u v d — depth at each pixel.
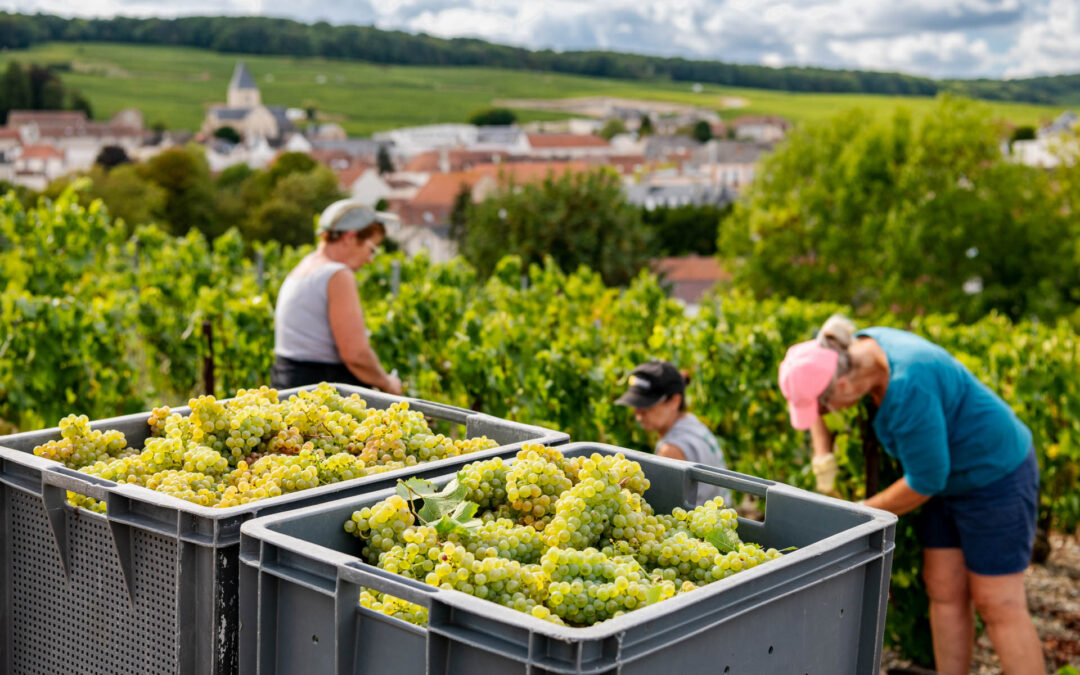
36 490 2.18
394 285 9.17
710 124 185.50
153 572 1.96
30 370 6.21
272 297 9.58
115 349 6.84
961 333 8.84
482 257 32.69
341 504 1.98
